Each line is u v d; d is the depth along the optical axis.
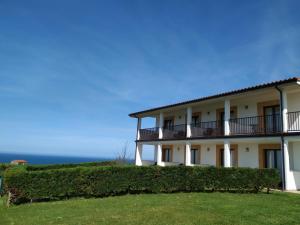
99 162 21.47
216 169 11.74
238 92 14.40
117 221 6.68
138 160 24.34
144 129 24.12
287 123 13.07
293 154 13.95
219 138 15.80
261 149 15.55
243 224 6.36
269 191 11.90
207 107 19.62
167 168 11.55
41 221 7.00
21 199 10.21
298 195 10.65
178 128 22.53
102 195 10.85
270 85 12.85
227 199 9.66
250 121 16.58
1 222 7.14
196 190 11.80
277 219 6.81
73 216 7.40
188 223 6.45
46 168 16.95
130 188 11.14
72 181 10.45
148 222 6.54
